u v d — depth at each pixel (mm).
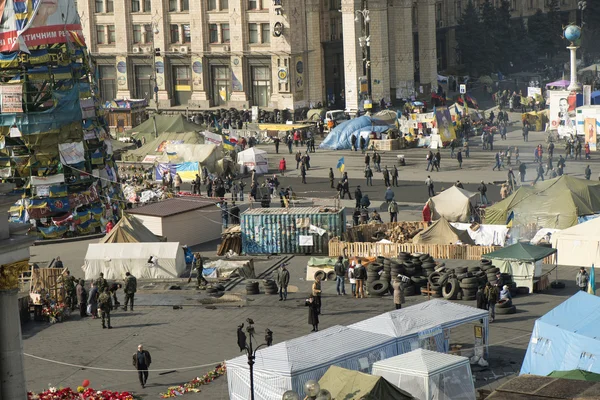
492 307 148125
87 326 159250
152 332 154250
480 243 197375
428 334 124625
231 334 150750
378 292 166625
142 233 195750
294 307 163000
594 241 173875
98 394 123062
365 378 102312
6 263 87938
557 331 119375
